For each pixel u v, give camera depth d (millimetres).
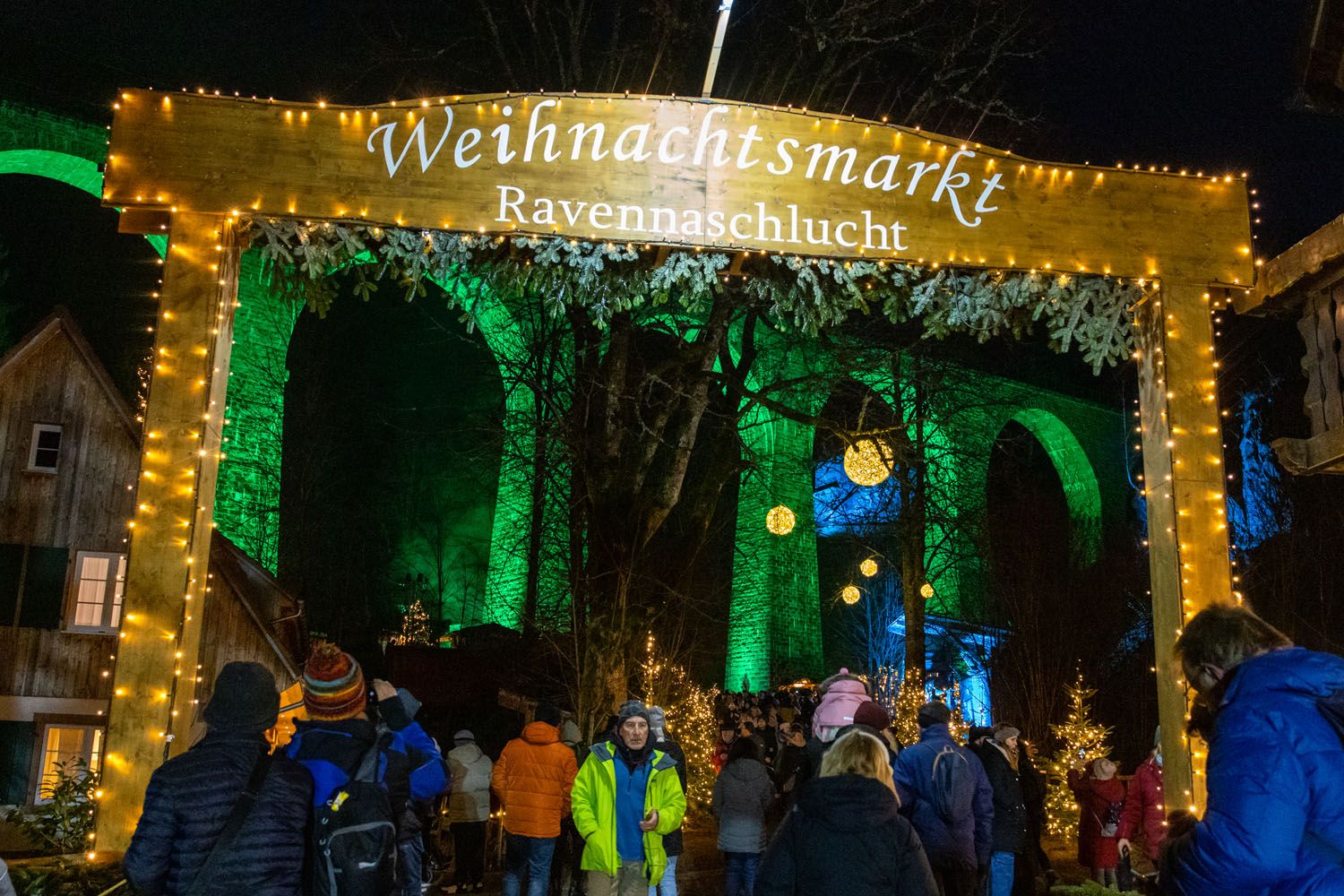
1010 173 9328
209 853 3457
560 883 11531
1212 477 9164
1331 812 2699
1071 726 18406
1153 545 9391
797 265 9102
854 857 4078
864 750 4348
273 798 3572
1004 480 42844
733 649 32719
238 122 8453
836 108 19109
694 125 8906
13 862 7332
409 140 8609
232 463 26750
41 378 19266
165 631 7586
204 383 8039
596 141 8797
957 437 30766
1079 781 11961
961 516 28000
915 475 26219
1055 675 29781
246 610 17922
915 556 25953
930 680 27750
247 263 27703
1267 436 25703
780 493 32594
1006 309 9852
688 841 17188
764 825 8945
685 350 18078
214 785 3533
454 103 8695
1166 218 9492
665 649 21391
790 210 8930
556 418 19234
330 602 39094
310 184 8438
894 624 35594
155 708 7461
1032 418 42938
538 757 9281
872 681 29234
